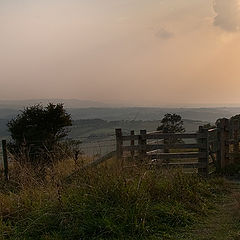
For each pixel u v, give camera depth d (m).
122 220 6.27
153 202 7.32
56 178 8.05
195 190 8.77
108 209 6.42
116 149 11.52
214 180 10.62
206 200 8.34
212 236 6.03
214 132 12.86
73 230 6.01
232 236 5.94
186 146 12.23
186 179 9.11
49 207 6.71
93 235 5.94
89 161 10.48
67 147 12.60
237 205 7.64
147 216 6.57
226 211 7.63
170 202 7.53
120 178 7.41
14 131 18.67
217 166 12.95
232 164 13.22
